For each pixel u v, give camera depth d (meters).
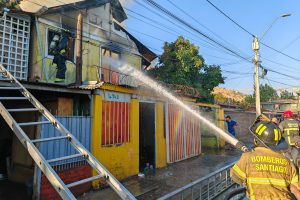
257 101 14.34
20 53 11.18
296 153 4.34
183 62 20.53
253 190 2.26
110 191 8.19
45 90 7.45
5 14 10.43
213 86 22.53
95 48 14.65
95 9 14.74
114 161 9.27
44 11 11.21
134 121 10.46
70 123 8.02
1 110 4.62
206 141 18.22
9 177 8.95
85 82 9.15
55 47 12.55
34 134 8.11
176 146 13.17
